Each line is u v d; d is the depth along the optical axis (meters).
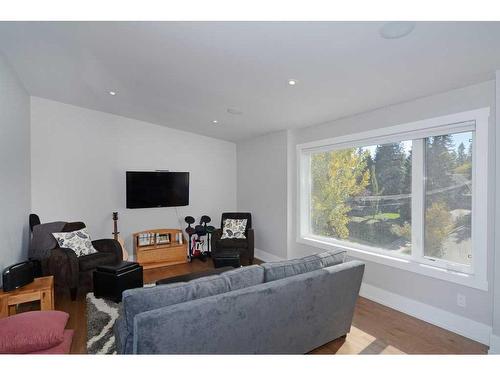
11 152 3.28
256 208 5.27
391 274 3.08
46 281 2.77
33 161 4.16
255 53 2.24
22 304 3.15
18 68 3.19
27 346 1.69
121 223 4.84
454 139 2.63
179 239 5.05
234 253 3.91
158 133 5.13
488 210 2.34
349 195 3.71
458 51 1.94
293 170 4.52
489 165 2.33
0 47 2.69
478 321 2.41
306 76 2.55
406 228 3.03
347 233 3.74
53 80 3.50
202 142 5.56
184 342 1.46
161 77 2.99
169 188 4.94
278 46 2.10
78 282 3.27
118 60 2.70
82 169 4.52
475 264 2.42
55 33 2.35
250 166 5.43
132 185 4.61
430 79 2.39
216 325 1.55
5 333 1.72
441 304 2.66
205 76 2.82
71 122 4.42
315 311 2.05
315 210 4.28
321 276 2.00
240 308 1.63
